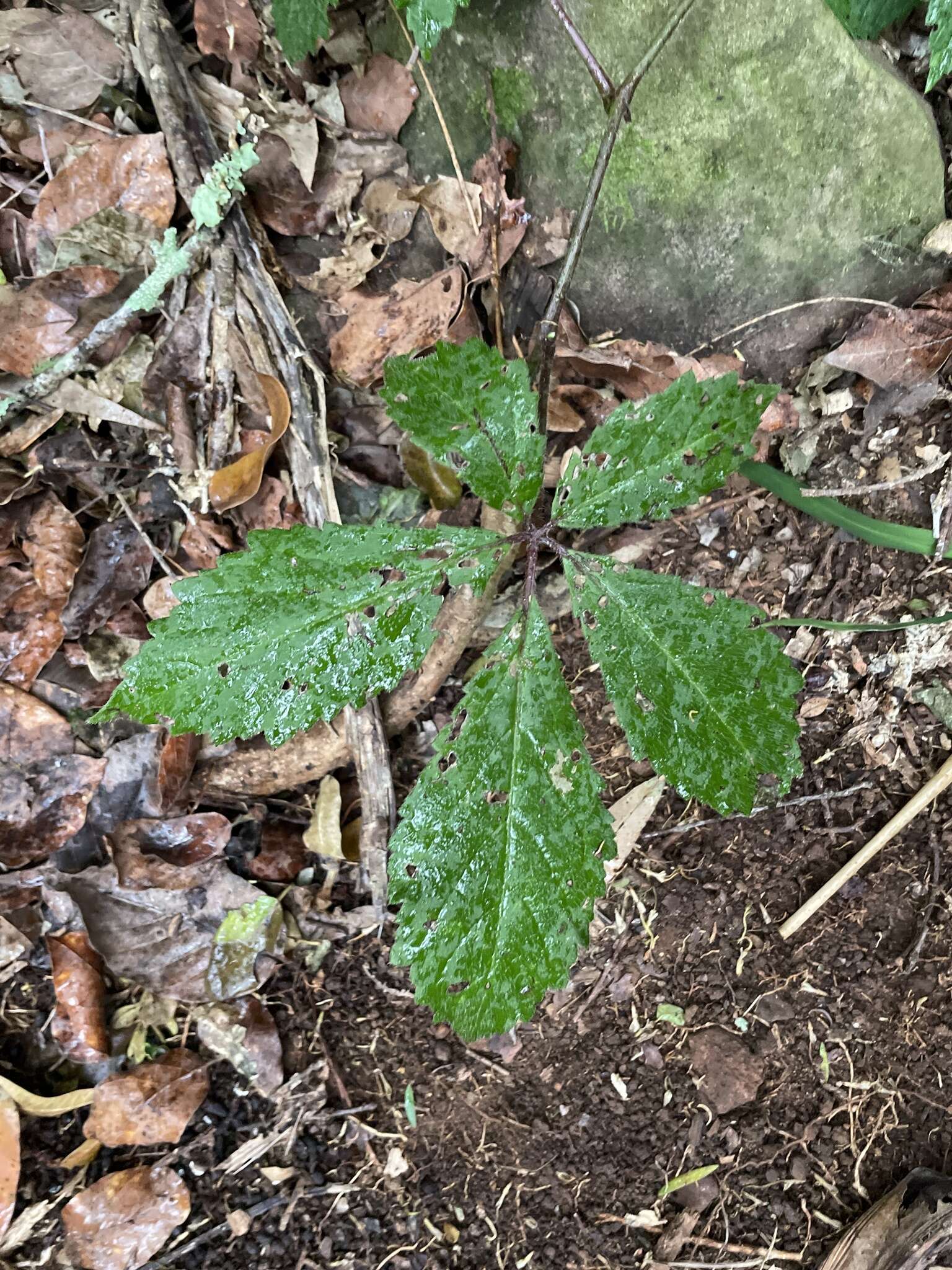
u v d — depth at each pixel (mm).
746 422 214
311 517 279
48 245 270
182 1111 273
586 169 280
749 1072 286
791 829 301
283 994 292
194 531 286
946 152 282
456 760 219
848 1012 292
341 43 282
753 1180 281
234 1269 267
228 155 269
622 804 304
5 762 280
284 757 289
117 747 286
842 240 283
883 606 297
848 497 296
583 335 295
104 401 274
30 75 272
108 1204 264
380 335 284
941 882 295
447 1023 293
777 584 304
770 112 267
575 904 217
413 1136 284
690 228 283
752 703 215
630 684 219
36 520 277
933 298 286
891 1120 285
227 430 282
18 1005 276
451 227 284
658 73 265
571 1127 286
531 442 213
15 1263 260
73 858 284
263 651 207
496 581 282
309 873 303
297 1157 279
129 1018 281
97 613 281
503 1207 280
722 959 296
